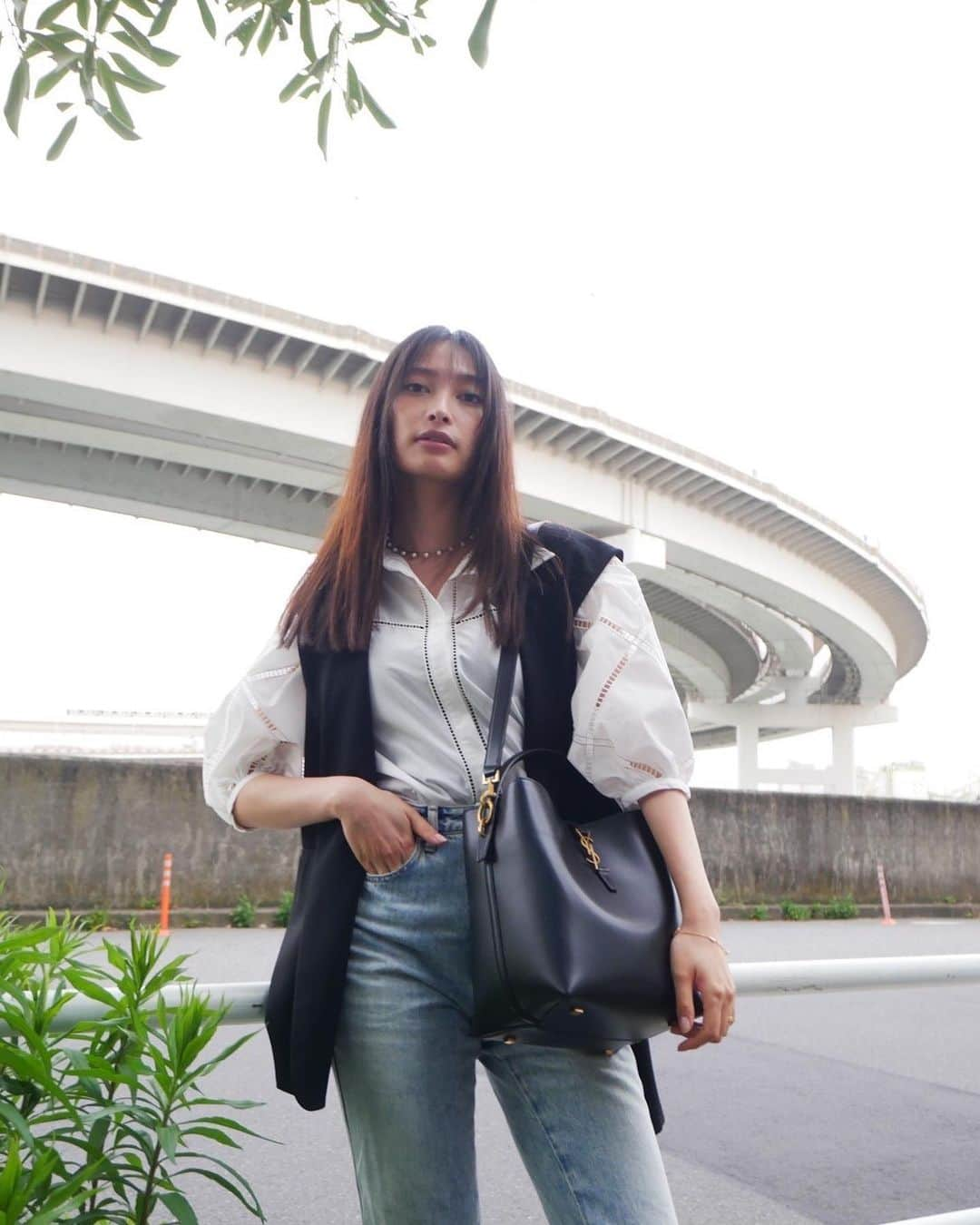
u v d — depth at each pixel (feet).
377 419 5.12
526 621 4.84
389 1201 4.46
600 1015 4.01
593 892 4.24
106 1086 4.66
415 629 4.87
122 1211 4.24
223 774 4.93
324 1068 4.49
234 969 24.70
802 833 53.78
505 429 5.12
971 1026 21.56
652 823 4.62
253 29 7.55
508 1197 11.22
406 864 4.56
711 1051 18.74
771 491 93.76
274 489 88.38
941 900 58.34
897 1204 11.21
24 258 59.72
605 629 4.78
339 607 4.88
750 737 176.86
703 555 96.37
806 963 5.18
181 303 63.62
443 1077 4.50
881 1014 22.93
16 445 80.23
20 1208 3.81
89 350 65.46
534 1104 4.55
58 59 6.88
